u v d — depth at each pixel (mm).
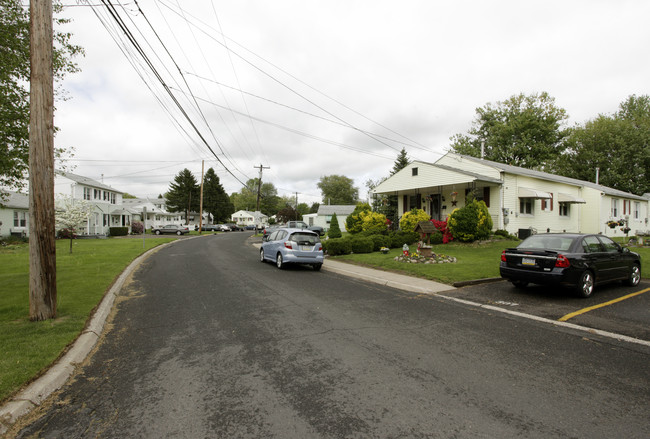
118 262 12961
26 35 8336
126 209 46031
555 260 7281
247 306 6855
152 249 20312
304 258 12109
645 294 7906
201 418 2910
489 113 41625
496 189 18500
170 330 5367
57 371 3705
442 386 3473
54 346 4324
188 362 4121
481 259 12711
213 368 3939
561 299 7480
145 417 2939
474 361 4125
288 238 12180
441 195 20312
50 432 2736
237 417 2918
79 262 12891
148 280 9930
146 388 3477
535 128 37625
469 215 16312
